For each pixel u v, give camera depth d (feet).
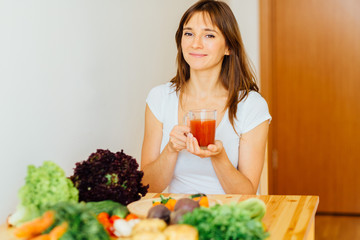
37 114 4.99
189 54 5.97
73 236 3.33
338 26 12.42
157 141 6.52
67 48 5.56
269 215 4.42
